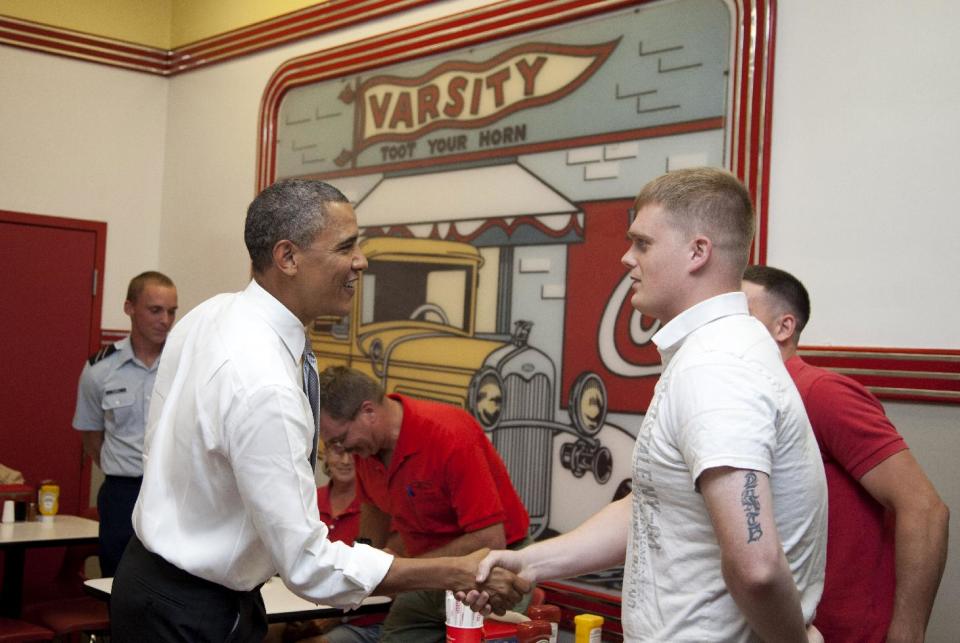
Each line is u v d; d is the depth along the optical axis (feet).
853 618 7.51
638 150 13.15
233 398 6.62
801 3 11.54
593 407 13.44
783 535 5.51
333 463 13.00
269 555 7.25
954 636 9.87
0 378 19.98
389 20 17.07
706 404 5.25
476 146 15.37
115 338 21.45
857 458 7.49
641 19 13.21
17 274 20.24
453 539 10.37
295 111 18.90
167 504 7.08
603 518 7.38
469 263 15.35
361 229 17.35
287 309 7.11
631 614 5.82
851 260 10.94
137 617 7.15
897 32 10.74
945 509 7.32
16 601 14.58
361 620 12.00
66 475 20.70
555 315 14.02
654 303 5.90
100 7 21.30
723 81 12.24
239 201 20.08
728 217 5.77
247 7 20.03
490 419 14.82
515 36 14.89
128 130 21.71
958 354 10.03
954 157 10.25
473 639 7.50
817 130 11.30
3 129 20.16
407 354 16.25
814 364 11.06
